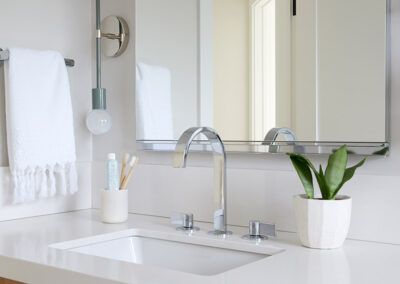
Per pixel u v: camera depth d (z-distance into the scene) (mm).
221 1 1449
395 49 1182
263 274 940
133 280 889
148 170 1641
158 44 1607
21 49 1507
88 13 1797
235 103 1421
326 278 917
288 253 1110
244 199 1421
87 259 1057
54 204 1671
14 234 1333
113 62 1743
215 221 1322
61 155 1573
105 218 1493
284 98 1321
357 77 1204
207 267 1271
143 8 1653
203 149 1490
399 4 1175
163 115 1593
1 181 1521
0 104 1536
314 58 1269
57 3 1691
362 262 1033
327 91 1249
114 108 1742
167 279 898
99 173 1767
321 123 1260
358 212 1237
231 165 1461
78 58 1756
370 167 1228
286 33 1315
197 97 1508
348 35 1217
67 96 1607
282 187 1351
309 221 1137
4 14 1536
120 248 1374
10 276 1092
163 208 1604
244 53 1400
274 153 1352
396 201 1184
